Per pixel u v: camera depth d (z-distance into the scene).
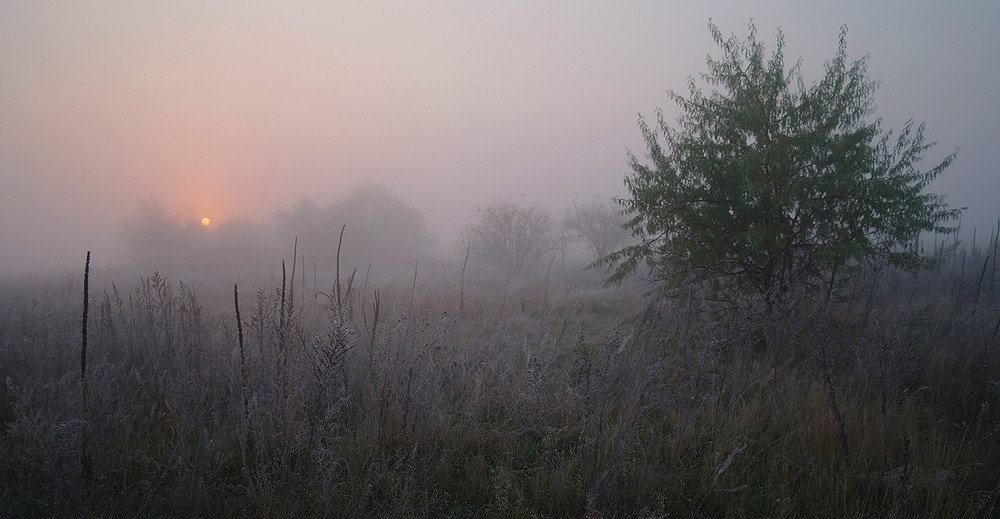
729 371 5.00
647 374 4.11
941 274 10.08
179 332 5.10
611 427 4.00
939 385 4.86
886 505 3.20
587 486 3.28
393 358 4.24
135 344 5.24
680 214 6.90
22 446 3.48
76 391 3.71
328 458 3.34
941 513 3.06
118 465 3.46
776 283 6.85
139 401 4.44
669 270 7.56
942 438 3.89
